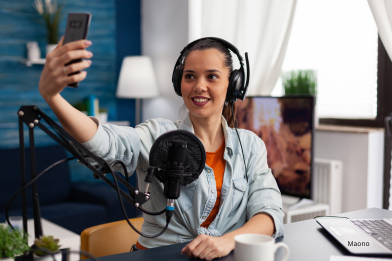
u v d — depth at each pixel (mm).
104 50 3867
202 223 1164
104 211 2963
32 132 726
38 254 690
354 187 2850
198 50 1120
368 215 1281
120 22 3965
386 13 2301
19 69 3355
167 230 1132
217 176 1190
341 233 1025
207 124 1201
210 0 3293
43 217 2689
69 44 674
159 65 3896
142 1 4086
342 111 3117
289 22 2932
